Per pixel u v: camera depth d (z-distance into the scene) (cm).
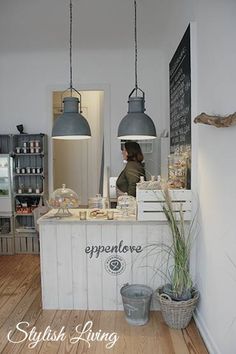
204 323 243
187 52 279
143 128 271
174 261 268
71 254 285
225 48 196
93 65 483
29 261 429
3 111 491
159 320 267
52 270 287
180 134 318
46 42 440
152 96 480
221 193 205
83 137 291
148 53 478
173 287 259
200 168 256
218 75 209
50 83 486
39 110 488
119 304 287
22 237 464
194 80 266
